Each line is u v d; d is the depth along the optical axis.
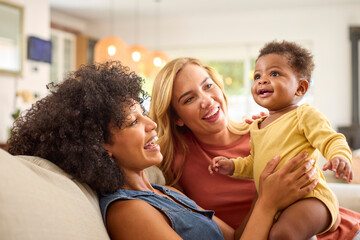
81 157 0.95
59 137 0.95
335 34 7.31
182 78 1.57
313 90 7.41
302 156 1.10
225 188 1.55
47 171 0.81
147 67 6.07
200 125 1.55
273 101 1.29
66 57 7.90
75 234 0.71
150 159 1.09
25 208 0.64
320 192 1.11
